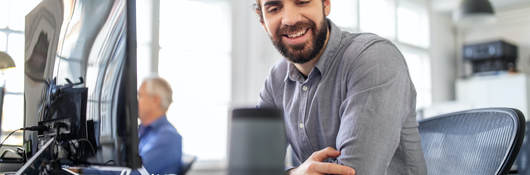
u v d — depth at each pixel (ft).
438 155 4.13
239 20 15.15
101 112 2.55
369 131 3.08
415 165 3.61
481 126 3.84
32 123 3.67
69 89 2.97
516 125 3.51
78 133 2.82
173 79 13.73
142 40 13.16
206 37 14.66
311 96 3.83
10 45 7.57
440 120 4.28
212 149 13.91
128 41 2.34
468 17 16.42
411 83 3.63
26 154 3.75
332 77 3.66
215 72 14.73
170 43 13.79
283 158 1.18
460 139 3.98
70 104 2.94
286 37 3.49
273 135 1.18
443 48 23.58
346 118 3.23
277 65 4.41
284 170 1.19
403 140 3.56
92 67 2.71
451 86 23.89
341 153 3.14
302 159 4.11
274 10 3.47
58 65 3.20
